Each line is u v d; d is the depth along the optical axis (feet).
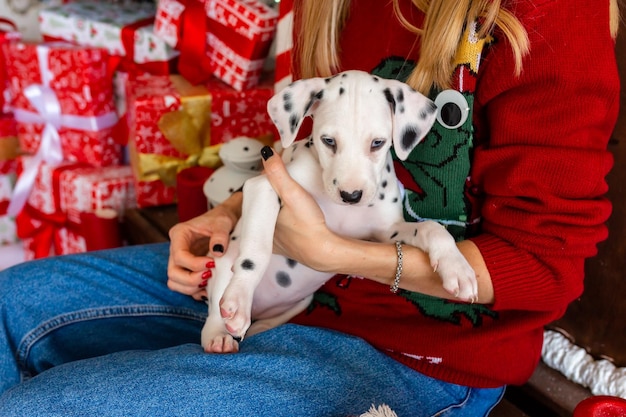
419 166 3.47
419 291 3.35
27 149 7.23
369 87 3.19
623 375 4.10
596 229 3.19
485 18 3.12
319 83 3.28
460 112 3.25
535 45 3.07
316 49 3.97
